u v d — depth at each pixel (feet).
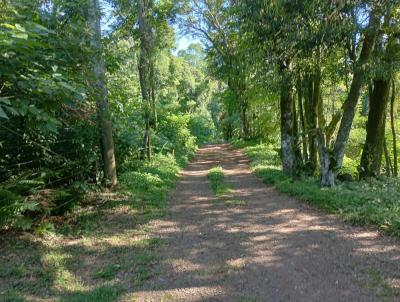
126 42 49.06
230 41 68.85
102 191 32.50
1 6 15.52
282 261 16.57
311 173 38.58
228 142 140.36
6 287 14.35
